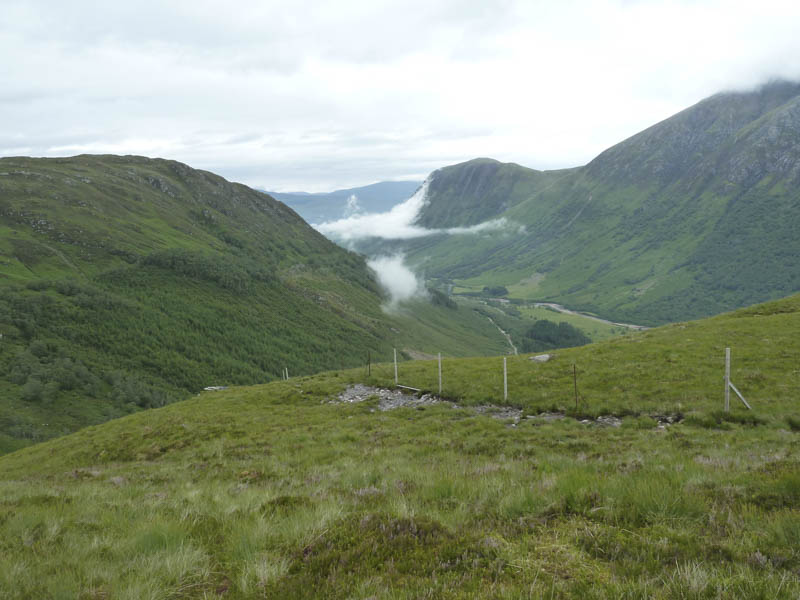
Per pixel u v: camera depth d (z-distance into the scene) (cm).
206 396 4225
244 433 2695
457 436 2122
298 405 3431
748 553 539
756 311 4750
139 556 657
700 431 1866
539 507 766
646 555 554
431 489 926
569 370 3052
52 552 699
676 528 640
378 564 573
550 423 2242
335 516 757
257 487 1242
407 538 630
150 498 1130
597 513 716
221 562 626
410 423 2516
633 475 914
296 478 1379
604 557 571
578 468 1073
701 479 866
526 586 481
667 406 2214
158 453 2584
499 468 1209
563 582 493
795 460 1014
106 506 1050
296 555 620
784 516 612
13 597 533
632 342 3606
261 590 528
